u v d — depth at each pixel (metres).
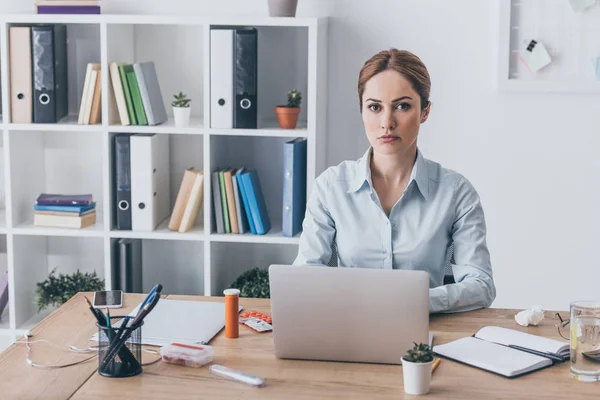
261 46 3.49
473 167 3.48
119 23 3.33
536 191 3.47
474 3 3.37
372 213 2.40
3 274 3.72
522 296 3.54
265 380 1.73
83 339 1.99
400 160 2.37
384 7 3.41
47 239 3.72
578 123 3.40
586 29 3.31
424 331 1.80
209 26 3.21
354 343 1.83
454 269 2.37
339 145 3.52
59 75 3.41
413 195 2.40
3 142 3.55
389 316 1.80
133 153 3.33
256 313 2.16
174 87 3.57
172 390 1.69
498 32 3.34
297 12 3.45
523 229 3.50
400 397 1.65
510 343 1.91
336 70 3.47
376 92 2.27
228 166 3.61
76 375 1.77
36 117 3.36
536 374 1.77
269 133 3.23
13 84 3.33
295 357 1.86
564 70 3.35
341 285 1.81
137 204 3.37
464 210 2.39
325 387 1.71
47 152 3.65
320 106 3.32
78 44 3.55
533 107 3.41
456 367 1.81
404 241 2.38
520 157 3.45
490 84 3.42
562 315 2.16
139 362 1.78
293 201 3.26
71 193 3.67
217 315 2.14
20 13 3.53
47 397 1.66
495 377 1.75
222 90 3.23
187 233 3.36
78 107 3.60
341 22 3.44
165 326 2.05
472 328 2.06
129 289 3.44
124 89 3.30
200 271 3.70
